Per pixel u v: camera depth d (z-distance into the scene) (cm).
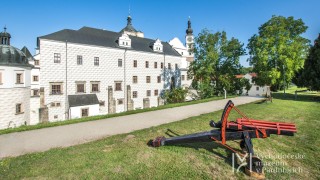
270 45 2750
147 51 3944
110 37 3750
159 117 1344
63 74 2847
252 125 648
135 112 1509
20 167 575
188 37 6831
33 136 912
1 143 815
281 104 1905
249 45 3089
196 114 1451
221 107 1789
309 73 2578
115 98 3434
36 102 2616
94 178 520
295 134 923
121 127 1075
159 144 728
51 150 715
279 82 2903
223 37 3375
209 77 3347
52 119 2738
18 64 2289
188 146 751
